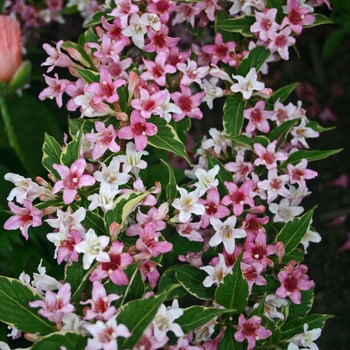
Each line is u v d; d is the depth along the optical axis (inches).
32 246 44.5
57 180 35.5
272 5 38.4
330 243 50.1
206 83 38.8
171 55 38.8
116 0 37.4
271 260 35.9
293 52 53.9
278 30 38.3
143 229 33.7
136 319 31.6
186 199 35.0
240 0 39.4
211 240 35.5
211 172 36.1
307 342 34.9
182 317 33.4
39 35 51.4
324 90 53.2
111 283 33.2
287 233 36.1
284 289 35.3
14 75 42.6
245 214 37.3
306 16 38.3
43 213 34.8
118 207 33.8
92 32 39.6
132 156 36.0
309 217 35.9
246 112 38.0
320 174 51.7
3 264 45.3
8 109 48.4
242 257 35.7
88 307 32.9
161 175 43.1
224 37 40.1
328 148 52.1
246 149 38.9
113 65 38.2
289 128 37.9
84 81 37.3
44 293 35.1
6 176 35.3
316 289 49.4
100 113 35.9
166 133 35.8
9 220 35.0
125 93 36.3
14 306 33.4
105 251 33.1
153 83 37.8
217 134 39.2
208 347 35.0
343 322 48.4
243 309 34.6
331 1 45.7
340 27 49.4
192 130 52.8
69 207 34.5
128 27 37.6
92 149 36.6
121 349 31.7
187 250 42.6
